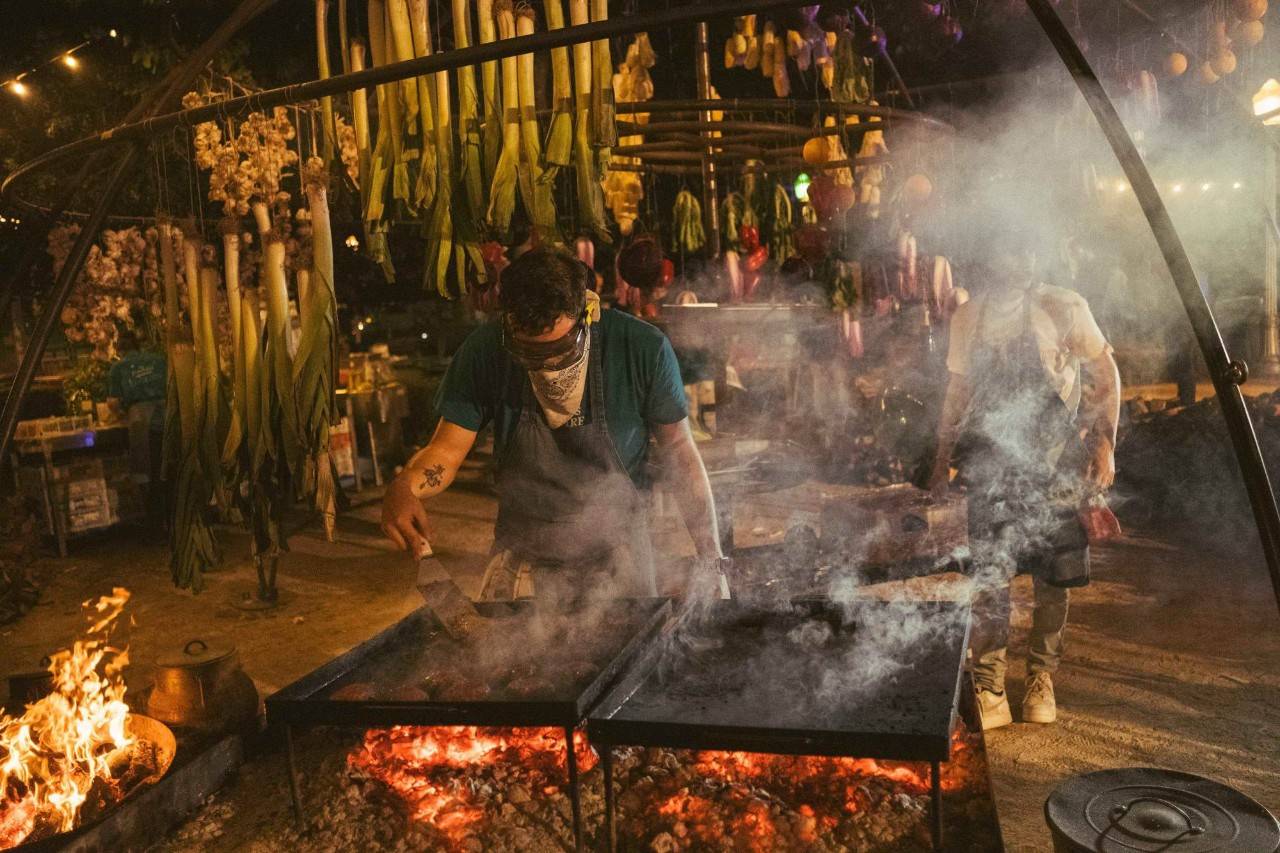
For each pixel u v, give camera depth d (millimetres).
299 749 3070
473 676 2340
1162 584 4945
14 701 3188
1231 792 1982
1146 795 1979
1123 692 3635
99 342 6004
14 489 7129
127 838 2467
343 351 10148
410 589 5680
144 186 7691
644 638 2498
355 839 2488
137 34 7816
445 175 2898
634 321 2803
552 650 2465
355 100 2984
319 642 4812
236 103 2838
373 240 3006
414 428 10680
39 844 2285
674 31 7227
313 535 7129
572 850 2416
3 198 3834
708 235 5219
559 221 5105
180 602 5617
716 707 2262
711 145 4301
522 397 2775
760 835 2373
